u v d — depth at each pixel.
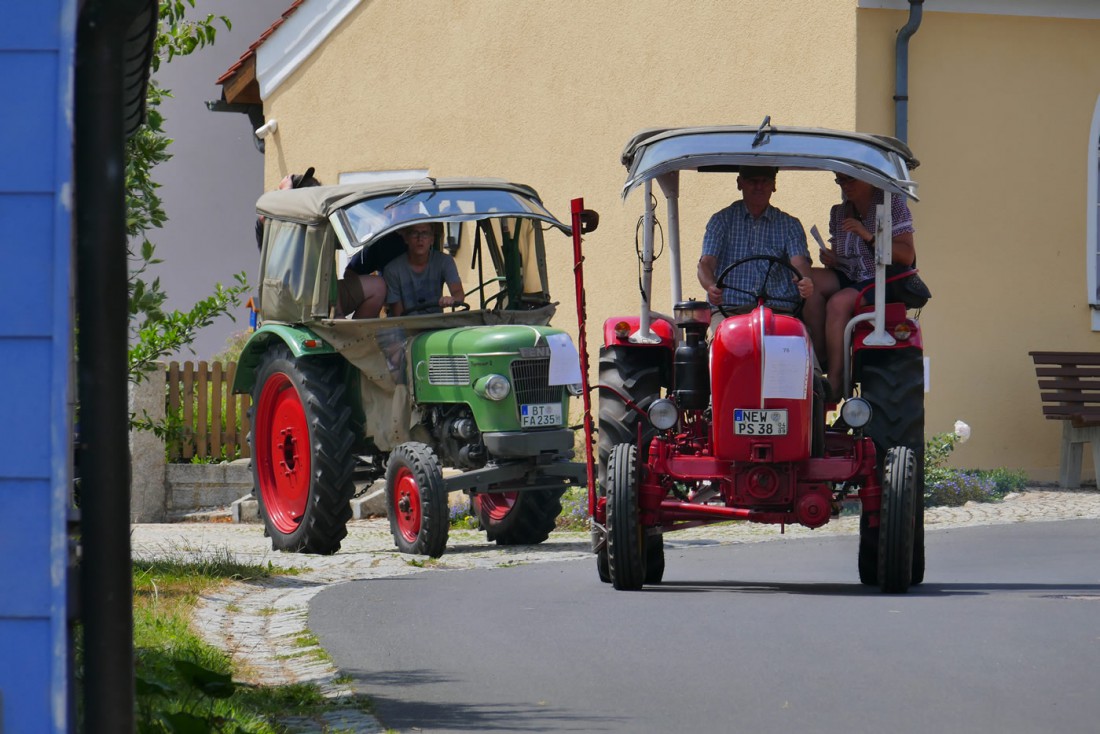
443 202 43.66
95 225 12.18
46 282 11.47
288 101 77.56
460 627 26.80
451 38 71.25
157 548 43.69
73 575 12.09
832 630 25.00
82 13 12.18
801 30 58.56
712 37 61.66
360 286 43.75
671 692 20.41
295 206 44.00
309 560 40.91
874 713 18.73
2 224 11.50
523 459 42.25
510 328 42.31
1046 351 58.12
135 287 35.03
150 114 34.34
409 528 41.59
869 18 57.00
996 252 57.97
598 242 65.94
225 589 33.53
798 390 29.56
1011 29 57.97
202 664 21.56
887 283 32.53
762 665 22.11
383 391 43.72
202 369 62.56
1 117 11.55
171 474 61.22
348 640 25.69
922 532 31.06
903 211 32.31
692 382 31.28
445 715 19.25
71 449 16.31
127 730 12.27
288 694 20.47
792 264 32.41
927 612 26.83
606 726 18.42
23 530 11.45
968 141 57.59
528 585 33.31
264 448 45.56
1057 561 35.84
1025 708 18.86
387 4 73.50
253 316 76.38
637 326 33.81
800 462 30.11
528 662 22.98
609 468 31.20
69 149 11.55
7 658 11.45
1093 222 59.00
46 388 11.44
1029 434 58.25
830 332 31.72
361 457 51.50
